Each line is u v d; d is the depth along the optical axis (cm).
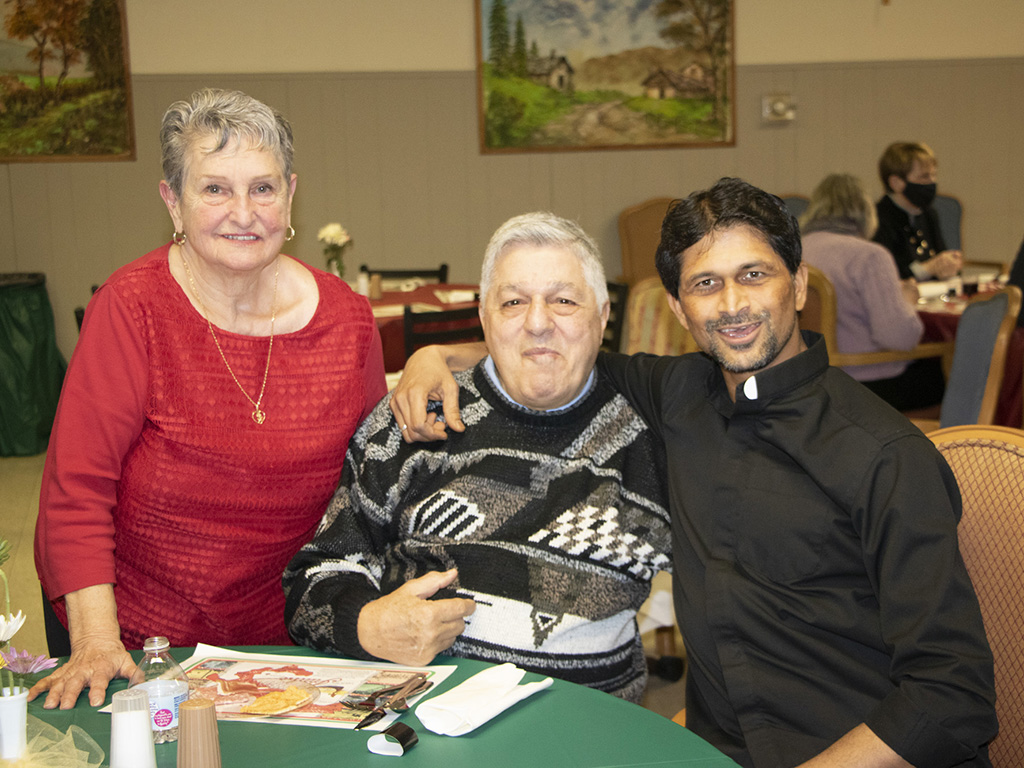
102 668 130
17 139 630
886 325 387
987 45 735
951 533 128
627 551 153
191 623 165
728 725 142
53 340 588
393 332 400
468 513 156
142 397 154
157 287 157
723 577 141
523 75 689
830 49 721
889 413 140
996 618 147
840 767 119
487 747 112
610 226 718
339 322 171
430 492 161
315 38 664
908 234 532
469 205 700
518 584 148
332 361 169
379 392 182
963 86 738
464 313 377
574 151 704
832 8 716
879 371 400
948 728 117
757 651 138
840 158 736
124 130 642
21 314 566
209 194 150
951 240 642
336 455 170
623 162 711
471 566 150
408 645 134
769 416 146
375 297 484
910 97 735
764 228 145
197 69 650
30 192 637
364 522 162
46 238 644
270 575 171
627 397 167
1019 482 148
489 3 677
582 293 154
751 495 144
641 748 112
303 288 170
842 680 134
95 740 114
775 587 140
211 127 147
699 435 154
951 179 749
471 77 686
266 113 151
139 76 640
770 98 717
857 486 134
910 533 128
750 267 145
